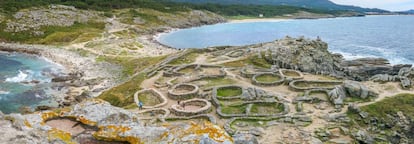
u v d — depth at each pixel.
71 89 74.25
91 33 145.12
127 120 16.34
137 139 14.33
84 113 16.36
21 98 67.81
